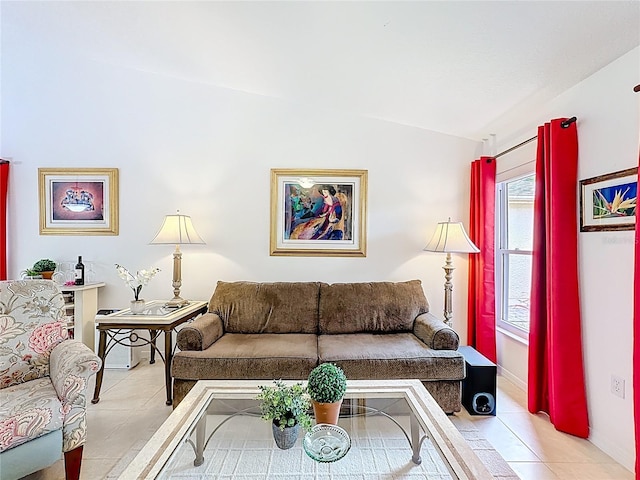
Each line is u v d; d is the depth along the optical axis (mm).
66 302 3139
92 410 2445
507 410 2471
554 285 2217
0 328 1863
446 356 2326
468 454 1325
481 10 1735
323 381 1558
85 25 2738
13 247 3412
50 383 1825
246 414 1826
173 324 2619
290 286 3072
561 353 2186
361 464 1628
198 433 1616
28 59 3393
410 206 3455
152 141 3424
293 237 3441
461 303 3471
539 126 2469
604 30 1717
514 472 1812
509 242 3195
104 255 3424
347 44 2270
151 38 2738
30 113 3404
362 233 3438
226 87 3418
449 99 2746
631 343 1845
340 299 2977
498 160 3230
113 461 1883
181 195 3428
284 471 1554
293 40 2352
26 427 1502
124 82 3414
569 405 2156
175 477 1418
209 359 2299
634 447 1818
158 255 3434
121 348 3213
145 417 2350
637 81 1811
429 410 1669
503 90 2455
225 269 3439
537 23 1746
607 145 1987
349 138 3441
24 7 2582
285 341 2637
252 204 3430
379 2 1816
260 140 3430
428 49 2150
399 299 2977
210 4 2139
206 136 3428
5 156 3410
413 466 1616
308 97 3275
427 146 3455
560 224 2207
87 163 3418
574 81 2203
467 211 3457
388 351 2400
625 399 1871
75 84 3404
